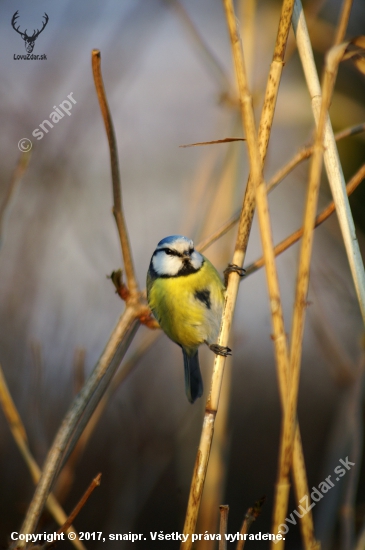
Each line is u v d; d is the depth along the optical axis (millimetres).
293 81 6012
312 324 5934
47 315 5957
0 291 5961
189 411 5949
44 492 5805
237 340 5969
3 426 5949
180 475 5949
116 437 5988
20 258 5965
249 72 5922
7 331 5949
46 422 5934
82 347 5910
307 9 5965
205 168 5941
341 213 5785
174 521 6008
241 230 5801
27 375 5945
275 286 5762
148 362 6000
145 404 5988
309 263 5754
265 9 5984
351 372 5926
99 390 5832
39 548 5770
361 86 6000
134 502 5930
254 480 6070
